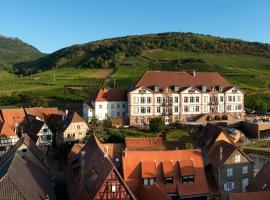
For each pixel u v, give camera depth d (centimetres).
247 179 7538
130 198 5731
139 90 14012
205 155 7956
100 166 6206
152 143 9125
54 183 8081
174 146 9350
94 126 12244
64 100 19312
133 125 13975
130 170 6712
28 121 13012
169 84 14512
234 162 7394
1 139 10806
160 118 13038
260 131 13275
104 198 5653
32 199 4925
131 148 8912
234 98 15138
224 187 7325
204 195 6819
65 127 12150
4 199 4619
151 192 5897
